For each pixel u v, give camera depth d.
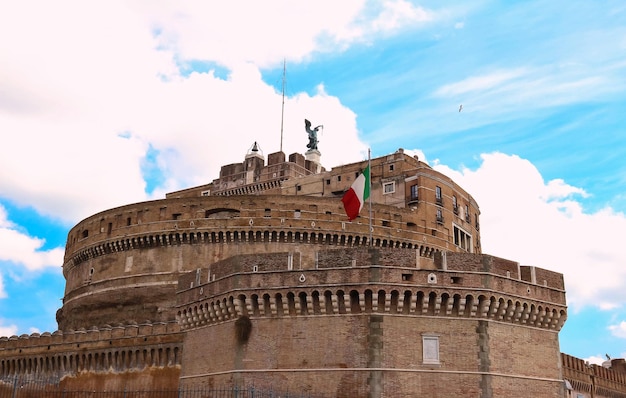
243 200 97.19
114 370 78.56
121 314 96.81
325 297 45.00
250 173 131.75
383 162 111.69
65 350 84.50
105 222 104.38
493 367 44.16
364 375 42.94
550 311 48.25
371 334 43.53
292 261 46.66
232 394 45.34
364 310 44.25
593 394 89.69
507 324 46.12
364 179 54.56
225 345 47.78
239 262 48.03
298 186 120.25
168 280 95.19
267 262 47.28
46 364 86.75
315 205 97.12
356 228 96.31
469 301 44.81
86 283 104.38
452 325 44.47
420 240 101.00
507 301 45.72
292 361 44.84
